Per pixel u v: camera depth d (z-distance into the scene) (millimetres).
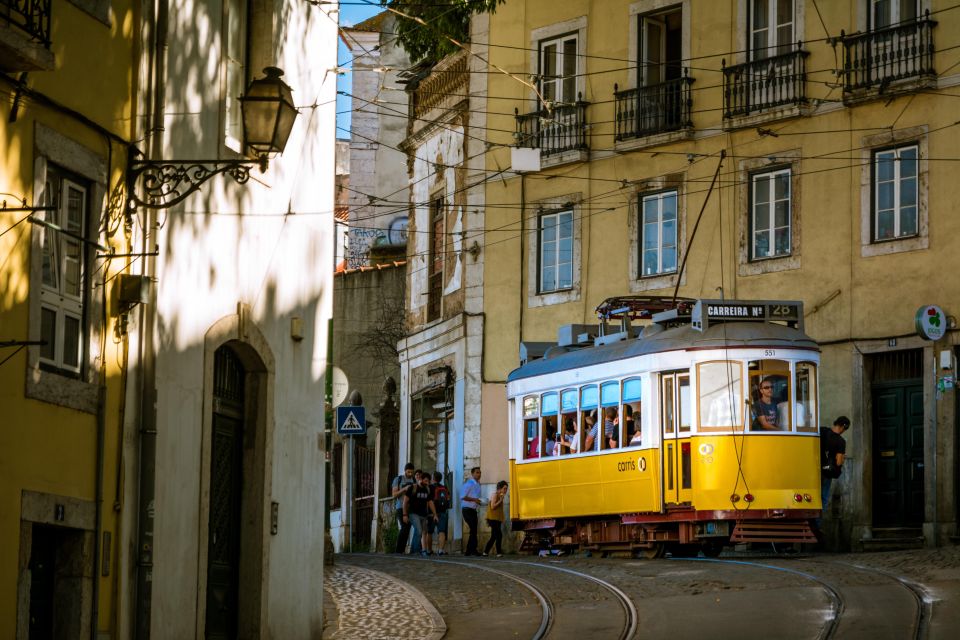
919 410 27781
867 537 27719
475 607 19250
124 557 13492
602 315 27750
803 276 29531
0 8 11703
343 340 46844
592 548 26609
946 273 27516
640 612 17766
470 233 35219
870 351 28312
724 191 30953
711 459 23688
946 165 27734
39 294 12164
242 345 16203
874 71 28766
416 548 34062
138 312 13836
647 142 32031
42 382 12180
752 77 30562
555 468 27391
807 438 23984
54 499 12336
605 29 33188
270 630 16484
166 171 14297
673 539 24641
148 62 14062
